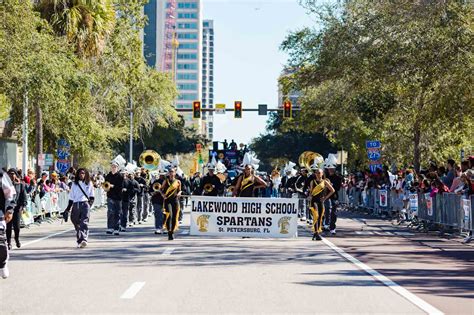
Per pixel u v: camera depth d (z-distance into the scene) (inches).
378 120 1894.7
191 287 534.3
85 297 488.4
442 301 479.2
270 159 4249.5
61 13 1569.9
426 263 699.4
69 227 1261.1
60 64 1357.0
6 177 586.9
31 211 1295.5
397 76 1258.0
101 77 1843.0
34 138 1884.8
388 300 481.4
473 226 951.0
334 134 2420.0
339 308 451.2
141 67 2037.4
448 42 1197.7
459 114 1262.3
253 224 1008.9
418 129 1707.7
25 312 434.0
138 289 523.2
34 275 600.7
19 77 1262.3
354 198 1925.4
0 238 580.1
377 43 1290.6
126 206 1146.7
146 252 794.2
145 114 2748.5
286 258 736.3
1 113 1722.4
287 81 1996.8
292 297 491.2
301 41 1856.5
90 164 2519.7
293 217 1010.1
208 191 1063.0
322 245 896.3
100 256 752.3
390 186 1560.0
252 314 429.4
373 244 912.9
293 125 2618.1
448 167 1213.1
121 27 1846.7
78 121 1658.5
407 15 1244.5
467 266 675.4
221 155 2362.2
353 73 1343.5
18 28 1234.0
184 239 978.7
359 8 1486.2
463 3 1205.7
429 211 1154.0
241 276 595.2
